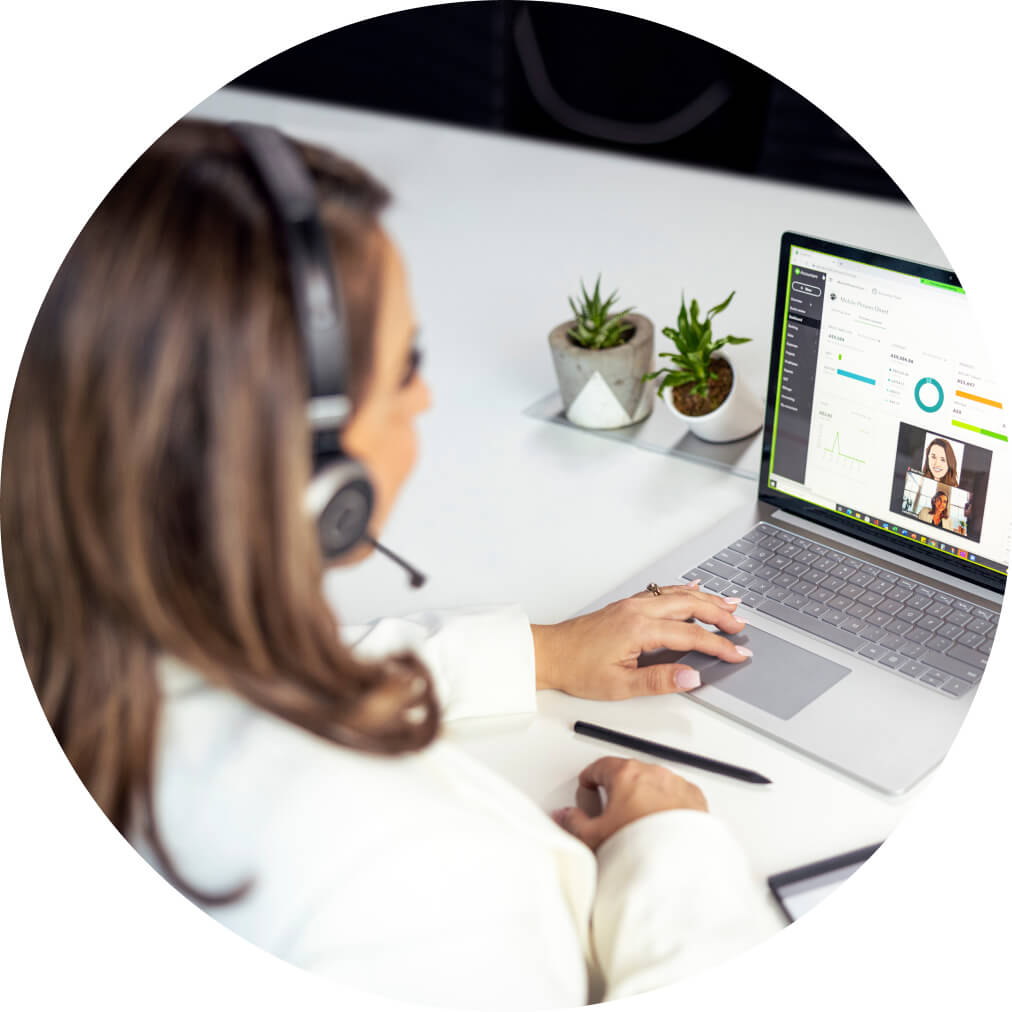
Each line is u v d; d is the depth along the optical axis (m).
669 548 1.14
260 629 0.54
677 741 0.90
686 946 0.71
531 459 1.29
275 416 0.51
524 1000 0.60
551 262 1.79
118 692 0.55
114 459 0.51
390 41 2.87
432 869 0.58
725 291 1.63
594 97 2.64
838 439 1.10
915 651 0.98
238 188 0.51
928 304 1.00
